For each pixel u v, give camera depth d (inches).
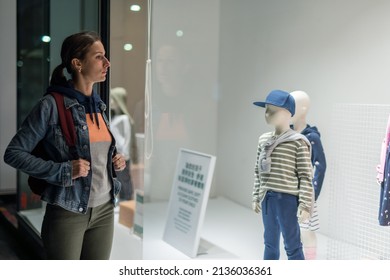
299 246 92.8
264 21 153.2
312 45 133.6
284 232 92.0
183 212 126.9
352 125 109.0
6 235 136.2
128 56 134.2
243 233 138.0
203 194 121.0
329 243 111.0
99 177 66.3
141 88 141.0
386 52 112.5
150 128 159.2
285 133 93.0
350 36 122.0
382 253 103.9
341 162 109.7
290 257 92.8
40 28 120.7
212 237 134.3
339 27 125.0
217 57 181.2
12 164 61.8
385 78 113.0
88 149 64.7
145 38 134.4
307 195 89.3
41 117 62.4
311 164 93.7
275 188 91.4
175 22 172.4
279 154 91.7
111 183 68.6
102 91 91.0
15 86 159.6
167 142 175.5
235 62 170.4
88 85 67.4
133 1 129.6
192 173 127.7
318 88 132.0
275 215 93.0
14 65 159.2
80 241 66.9
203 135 183.0
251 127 161.0
